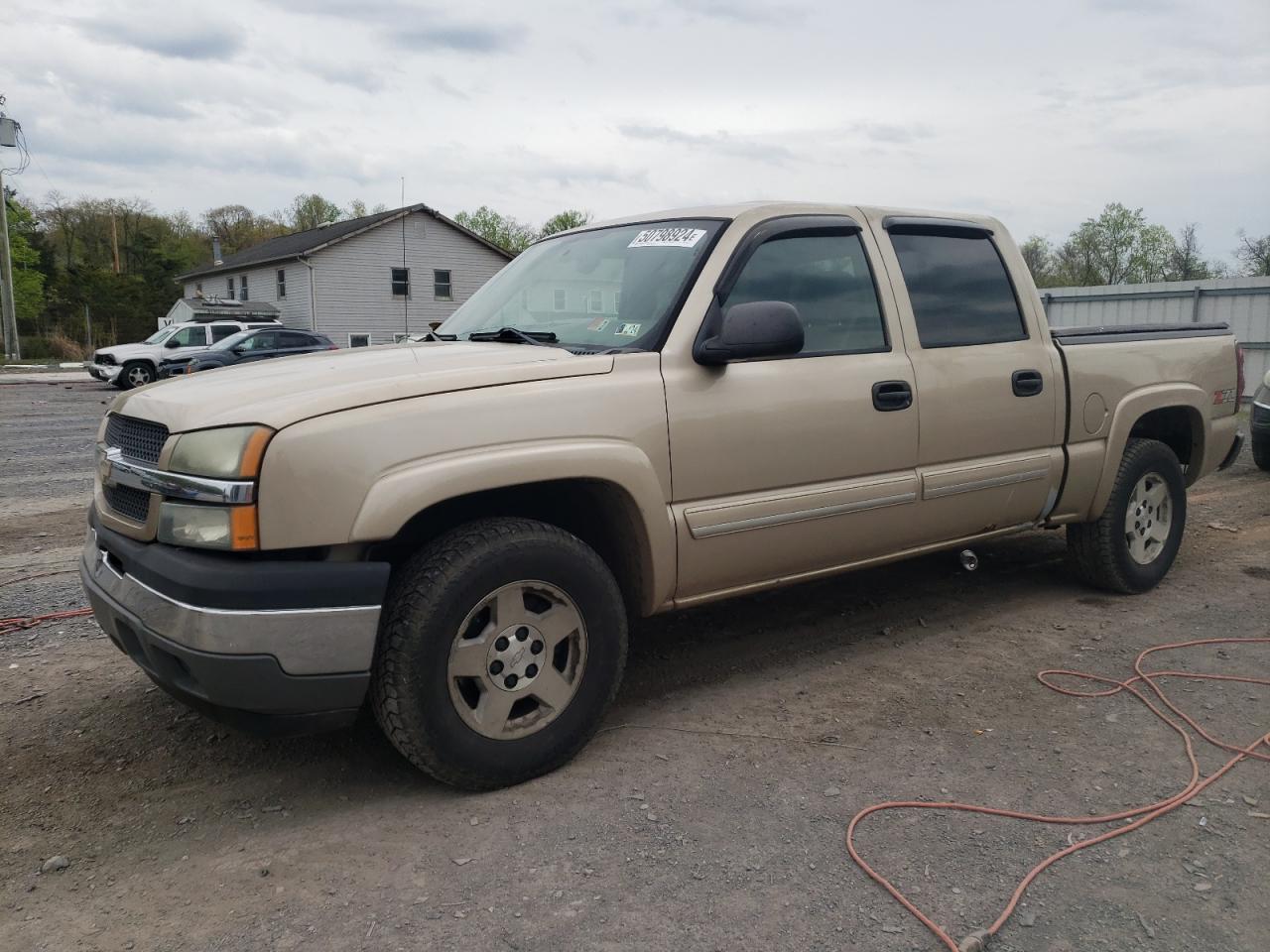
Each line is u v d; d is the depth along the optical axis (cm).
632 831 275
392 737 281
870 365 379
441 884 250
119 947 225
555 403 299
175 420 272
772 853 264
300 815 286
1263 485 846
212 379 307
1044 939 229
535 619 299
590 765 317
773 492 353
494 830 276
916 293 407
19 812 289
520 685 297
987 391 416
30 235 6197
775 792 297
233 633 252
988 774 309
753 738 337
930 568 558
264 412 262
